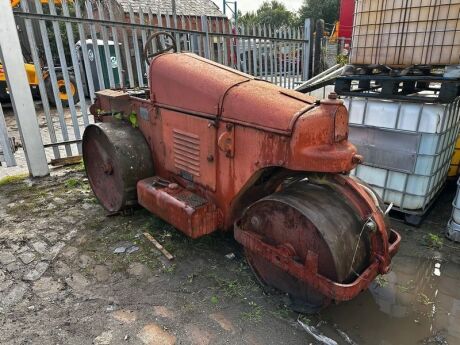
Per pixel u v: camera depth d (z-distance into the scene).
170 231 3.06
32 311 2.23
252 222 2.23
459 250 3.03
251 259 2.43
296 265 1.99
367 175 3.52
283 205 2.03
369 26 3.40
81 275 2.57
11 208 3.58
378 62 3.41
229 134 2.30
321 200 2.04
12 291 2.41
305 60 8.46
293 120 1.98
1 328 2.10
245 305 2.28
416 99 3.07
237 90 2.32
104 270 2.61
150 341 2.01
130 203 3.14
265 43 7.30
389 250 2.08
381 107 3.27
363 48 3.49
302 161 1.96
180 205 2.47
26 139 4.20
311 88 4.87
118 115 3.27
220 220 2.56
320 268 1.93
